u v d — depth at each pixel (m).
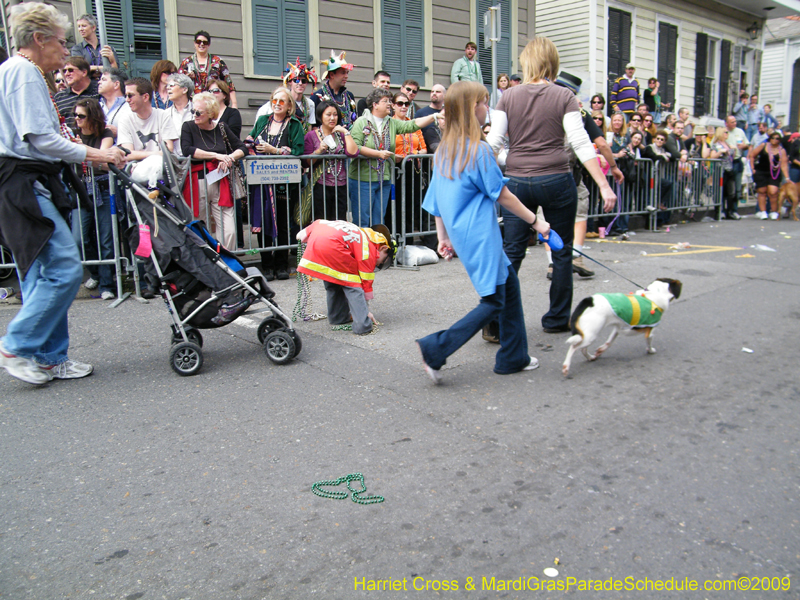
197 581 2.18
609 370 4.04
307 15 9.74
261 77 9.40
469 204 3.50
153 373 4.11
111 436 3.24
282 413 3.48
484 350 4.45
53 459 3.02
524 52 4.42
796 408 3.44
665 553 2.27
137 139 6.09
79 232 5.85
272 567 2.25
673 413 3.40
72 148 3.69
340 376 4.01
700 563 2.22
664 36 17.45
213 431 3.28
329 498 2.66
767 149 12.53
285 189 6.79
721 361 4.16
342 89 7.87
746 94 19.92
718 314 5.26
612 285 6.36
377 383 3.88
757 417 3.34
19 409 3.57
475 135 3.39
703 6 18.55
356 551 2.32
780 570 2.18
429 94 11.56
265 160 6.52
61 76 6.87
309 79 7.82
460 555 2.29
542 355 4.34
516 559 2.26
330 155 6.91
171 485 2.78
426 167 7.89
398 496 2.66
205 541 2.40
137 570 2.24
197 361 4.05
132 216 4.16
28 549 2.36
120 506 2.63
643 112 11.23
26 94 3.51
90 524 2.51
